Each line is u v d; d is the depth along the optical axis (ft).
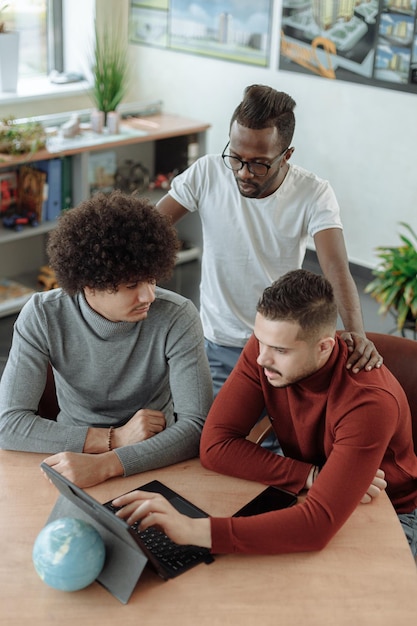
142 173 14.88
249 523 4.69
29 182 12.93
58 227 5.28
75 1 15.75
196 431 5.66
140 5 16.12
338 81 13.85
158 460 5.46
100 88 13.60
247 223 7.21
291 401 5.35
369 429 4.94
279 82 14.71
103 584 4.42
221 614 4.25
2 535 4.77
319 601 4.35
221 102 15.62
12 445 5.62
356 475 4.87
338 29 13.50
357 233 14.62
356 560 4.66
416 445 6.29
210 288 7.71
